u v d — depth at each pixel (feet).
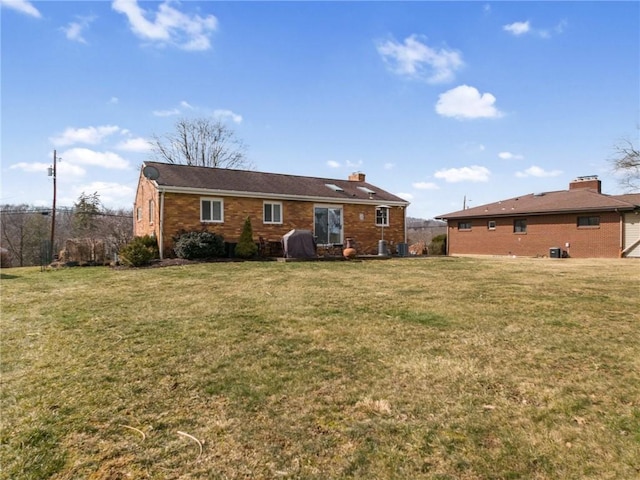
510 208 77.15
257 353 13.37
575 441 7.75
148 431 8.49
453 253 85.97
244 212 54.54
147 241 48.29
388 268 40.50
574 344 13.83
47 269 45.75
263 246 55.11
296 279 31.48
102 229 113.19
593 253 64.13
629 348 13.29
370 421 8.71
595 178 76.38
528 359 12.42
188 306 21.25
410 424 8.55
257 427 8.55
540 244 70.59
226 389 10.53
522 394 9.95
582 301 21.35
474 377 11.05
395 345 14.01
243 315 18.92
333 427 8.49
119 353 13.69
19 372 12.16
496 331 15.61
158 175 51.37
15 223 116.37
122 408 9.58
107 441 8.11
